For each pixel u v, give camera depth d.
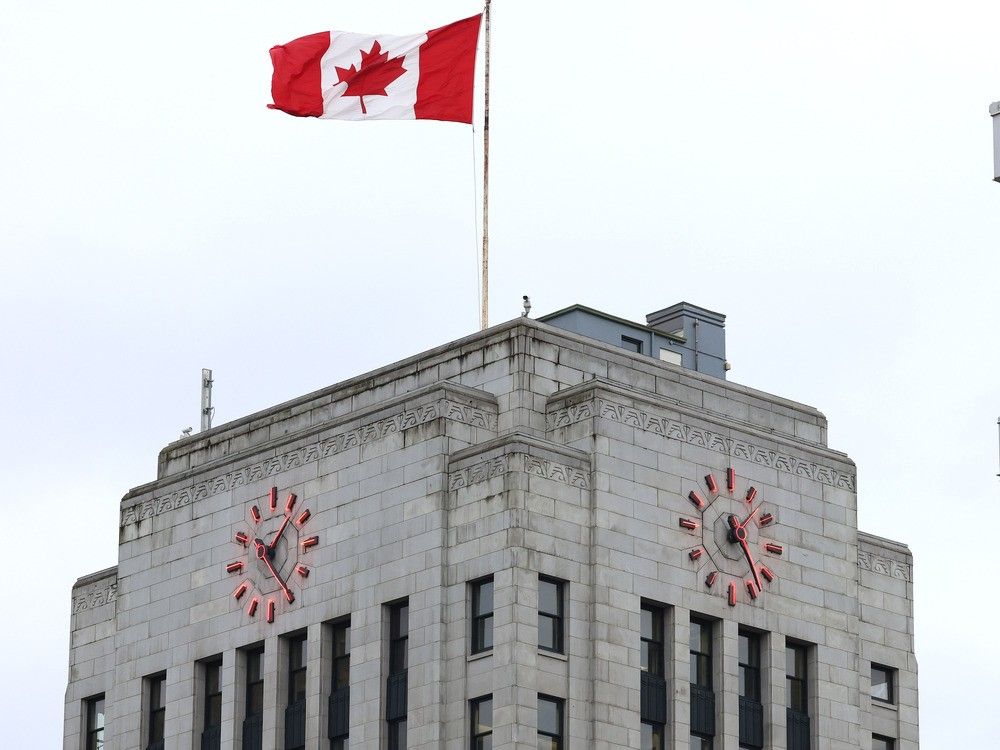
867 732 112.12
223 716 109.38
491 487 102.75
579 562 103.00
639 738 102.62
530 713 99.94
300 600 108.00
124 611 115.50
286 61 114.06
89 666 119.62
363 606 105.50
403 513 105.19
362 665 104.81
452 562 103.25
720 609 106.44
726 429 109.06
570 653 101.75
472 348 108.50
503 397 106.69
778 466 110.31
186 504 114.31
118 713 114.19
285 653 108.50
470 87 114.50
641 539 104.81
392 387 110.75
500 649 100.50
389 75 114.38
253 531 110.88
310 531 108.69
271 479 110.94
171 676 112.31
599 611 102.56
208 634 111.31
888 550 117.50
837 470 112.44
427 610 103.06
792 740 107.69
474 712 101.19
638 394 106.69
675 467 106.81
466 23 114.81
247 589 110.19
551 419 106.44
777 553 109.00
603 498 104.06
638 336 117.62
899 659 116.31
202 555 112.75
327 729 105.88
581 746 100.94
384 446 106.81
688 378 111.38
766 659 107.56
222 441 116.25
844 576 111.19
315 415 113.06
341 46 114.44
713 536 107.19
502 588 101.06
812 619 109.44
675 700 104.00
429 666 102.31
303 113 113.94
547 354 107.44
